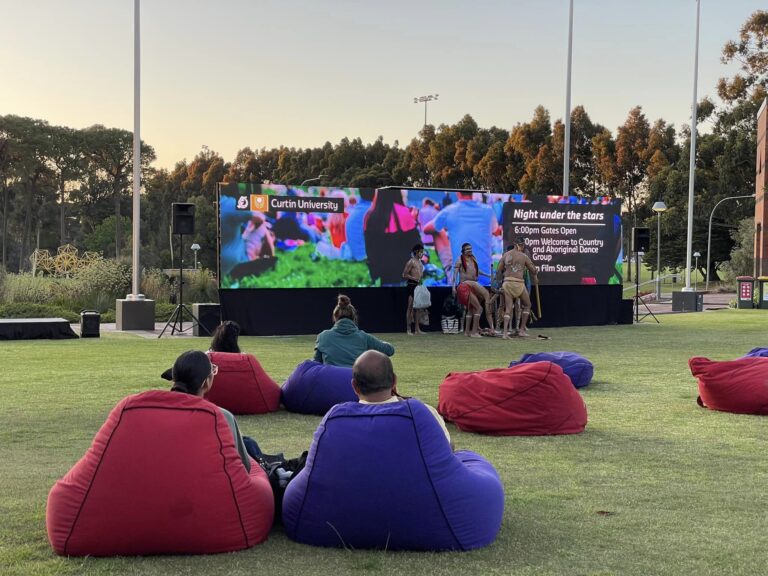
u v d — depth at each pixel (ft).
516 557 12.03
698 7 92.99
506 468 18.15
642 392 30.12
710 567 11.68
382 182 261.65
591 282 66.74
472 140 247.09
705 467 18.35
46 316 71.10
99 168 331.98
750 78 156.97
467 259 56.75
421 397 28.58
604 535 13.20
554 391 22.02
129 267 92.32
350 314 27.02
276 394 25.36
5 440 20.67
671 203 227.20
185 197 347.56
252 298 55.36
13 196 328.49
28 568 11.28
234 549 12.07
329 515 12.13
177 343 48.47
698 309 92.27
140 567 11.39
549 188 228.22
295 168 316.81
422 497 11.94
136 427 11.66
